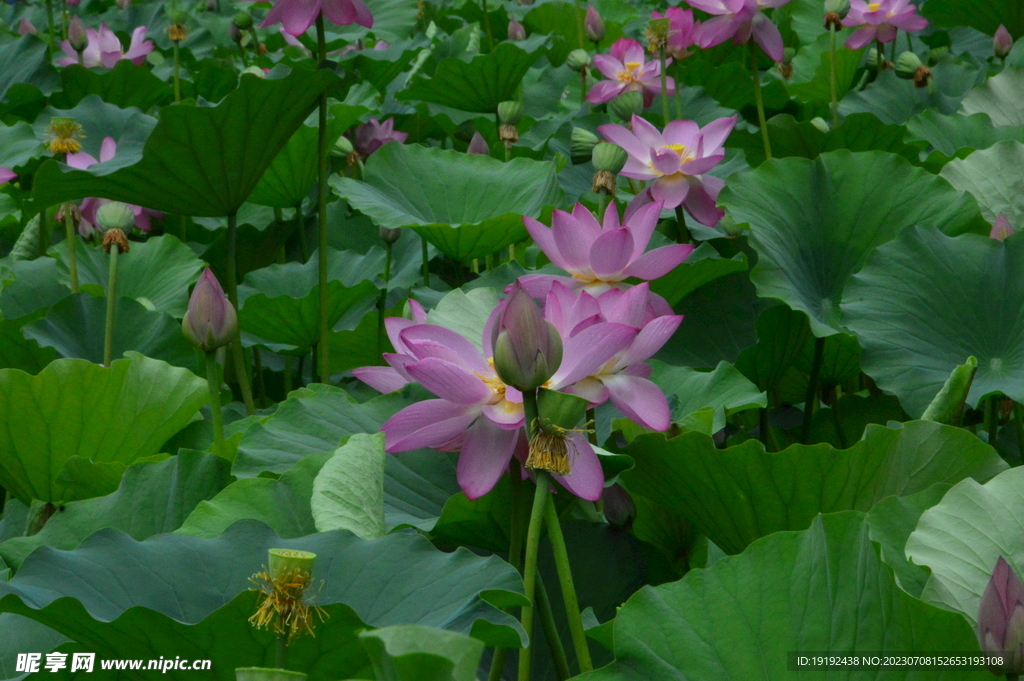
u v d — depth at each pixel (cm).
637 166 612
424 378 508
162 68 984
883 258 576
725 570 506
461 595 502
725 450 526
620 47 691
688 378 576
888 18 704
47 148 633
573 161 623
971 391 559
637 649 502
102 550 508
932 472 529
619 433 545
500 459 511
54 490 579
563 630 531
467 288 607
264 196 652
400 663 350
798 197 602
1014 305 566
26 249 656
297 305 614
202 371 612
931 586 504
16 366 602
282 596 489
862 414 602
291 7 607
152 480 549
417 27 1105
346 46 989
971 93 691
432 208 646
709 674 500
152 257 645
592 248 552
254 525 514
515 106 678
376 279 643
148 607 495
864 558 501
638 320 518
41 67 848
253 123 575
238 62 1097
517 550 521
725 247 619
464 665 352
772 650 501
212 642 495
